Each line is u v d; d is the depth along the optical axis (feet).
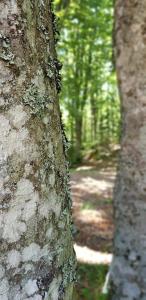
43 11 3.27
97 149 63.67
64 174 3.55
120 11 11.41
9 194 2.96
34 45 3.06
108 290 13.01
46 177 3.21
